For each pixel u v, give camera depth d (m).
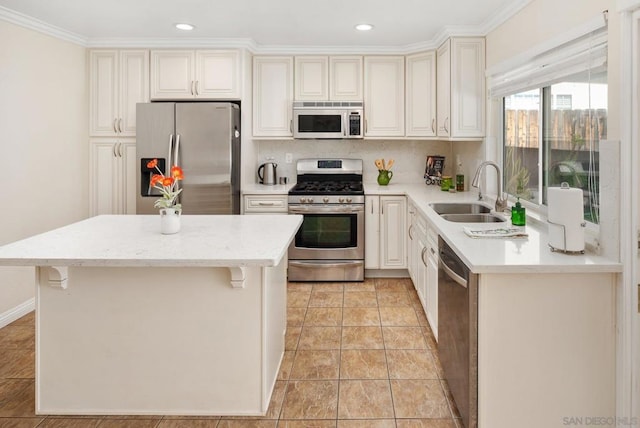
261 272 2.31
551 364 2.03
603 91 2.20
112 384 2.38
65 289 2.34
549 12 2.71
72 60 4.36
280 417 2.38
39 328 2.36
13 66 3.63
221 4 3.46
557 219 2.14
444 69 4.29
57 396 2.39
